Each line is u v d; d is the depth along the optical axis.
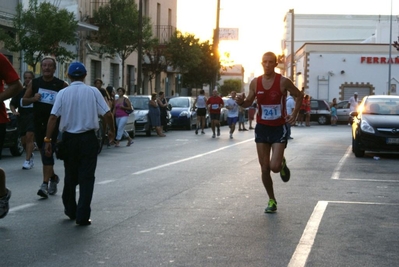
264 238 8.24
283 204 10.86
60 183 13.37
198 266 6.89
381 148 19.73
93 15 42.59
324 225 9.13
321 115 51.56
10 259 7.16
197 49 53.06
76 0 40.59
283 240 8.14
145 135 32.97
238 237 8.29
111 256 7.30
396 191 12.66
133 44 42.09
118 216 9.69
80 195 9.01
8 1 31.34
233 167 16.73
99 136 20.34
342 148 24.25
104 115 9.18
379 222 9.45
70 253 7.44
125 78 49.69
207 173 15.33
